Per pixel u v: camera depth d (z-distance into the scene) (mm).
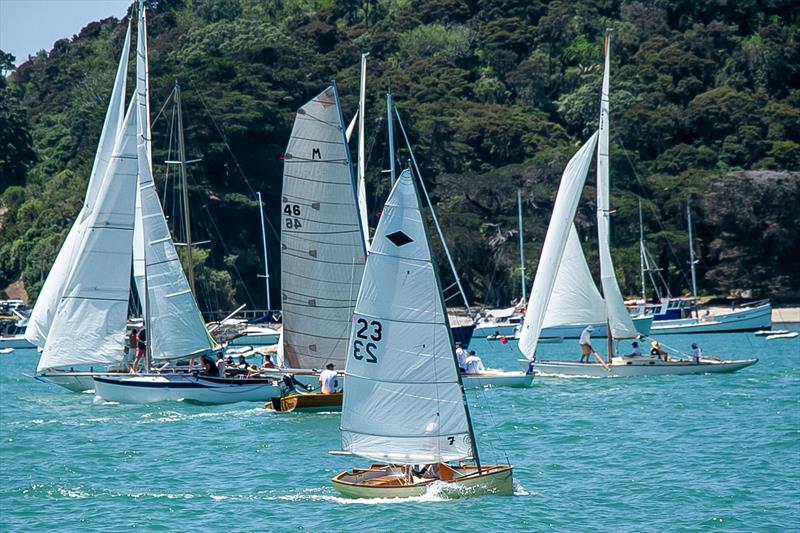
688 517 115562
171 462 151000
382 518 114562
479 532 109500
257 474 140125
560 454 151375
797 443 156125
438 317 117438
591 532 110062
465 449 118625
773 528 111812
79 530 114938
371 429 119125
